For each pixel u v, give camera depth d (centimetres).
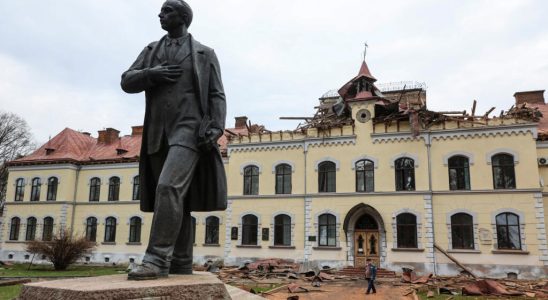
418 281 2411
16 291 1662
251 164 3397
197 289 398
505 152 2803
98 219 3975
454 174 2903
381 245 2906
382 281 2489
